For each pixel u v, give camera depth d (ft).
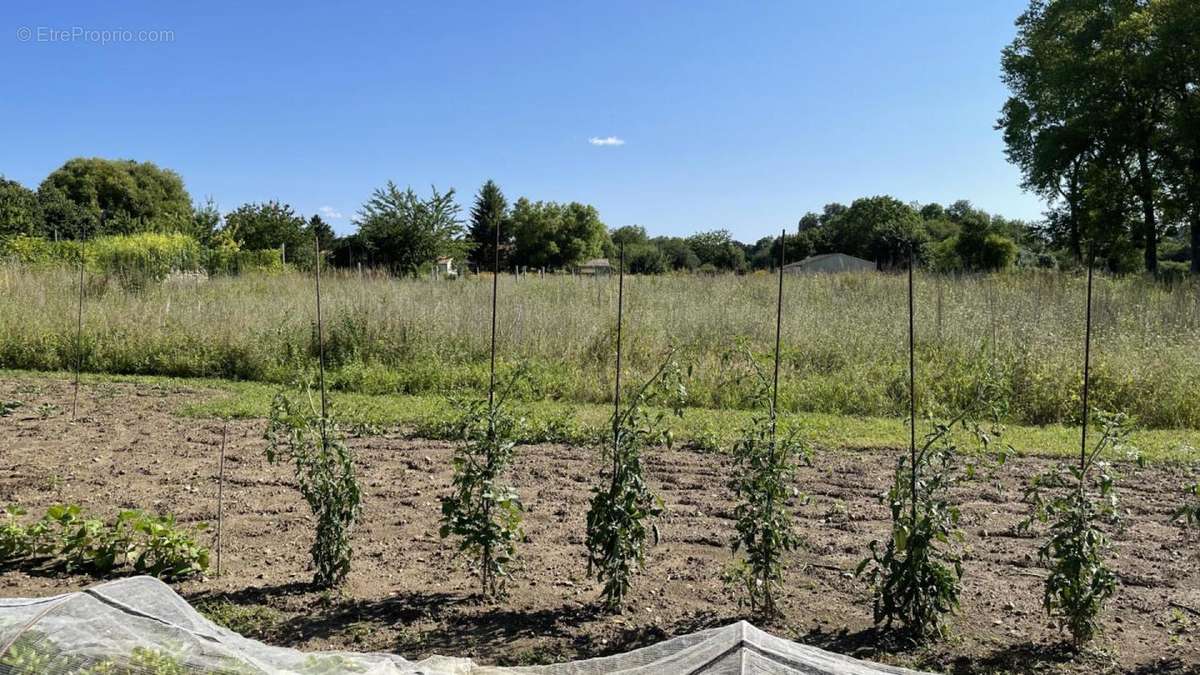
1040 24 129.90
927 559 13.19
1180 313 47.65
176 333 44.01
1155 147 112.88
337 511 14.88
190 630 10.34
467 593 15.10
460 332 42.96
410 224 98.84
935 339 41.24
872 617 14.26
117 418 31.27
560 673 10.85
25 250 77.20
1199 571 16.61
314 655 10.55
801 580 15.96
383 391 37.60
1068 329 42.34
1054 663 12.62
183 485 22.06
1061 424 31.83
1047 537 18.66
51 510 16.31
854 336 41.52
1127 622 14.21
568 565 16.62
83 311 46.62
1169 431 30.71
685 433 28.84
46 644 9.54
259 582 15.49
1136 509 20.97
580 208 224.12
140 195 211.82
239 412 31.91
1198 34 103.45
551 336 42.73
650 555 17.34
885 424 31.24
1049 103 124.57
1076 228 137.59
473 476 14.30
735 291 58.80
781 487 14.16
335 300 47.29
